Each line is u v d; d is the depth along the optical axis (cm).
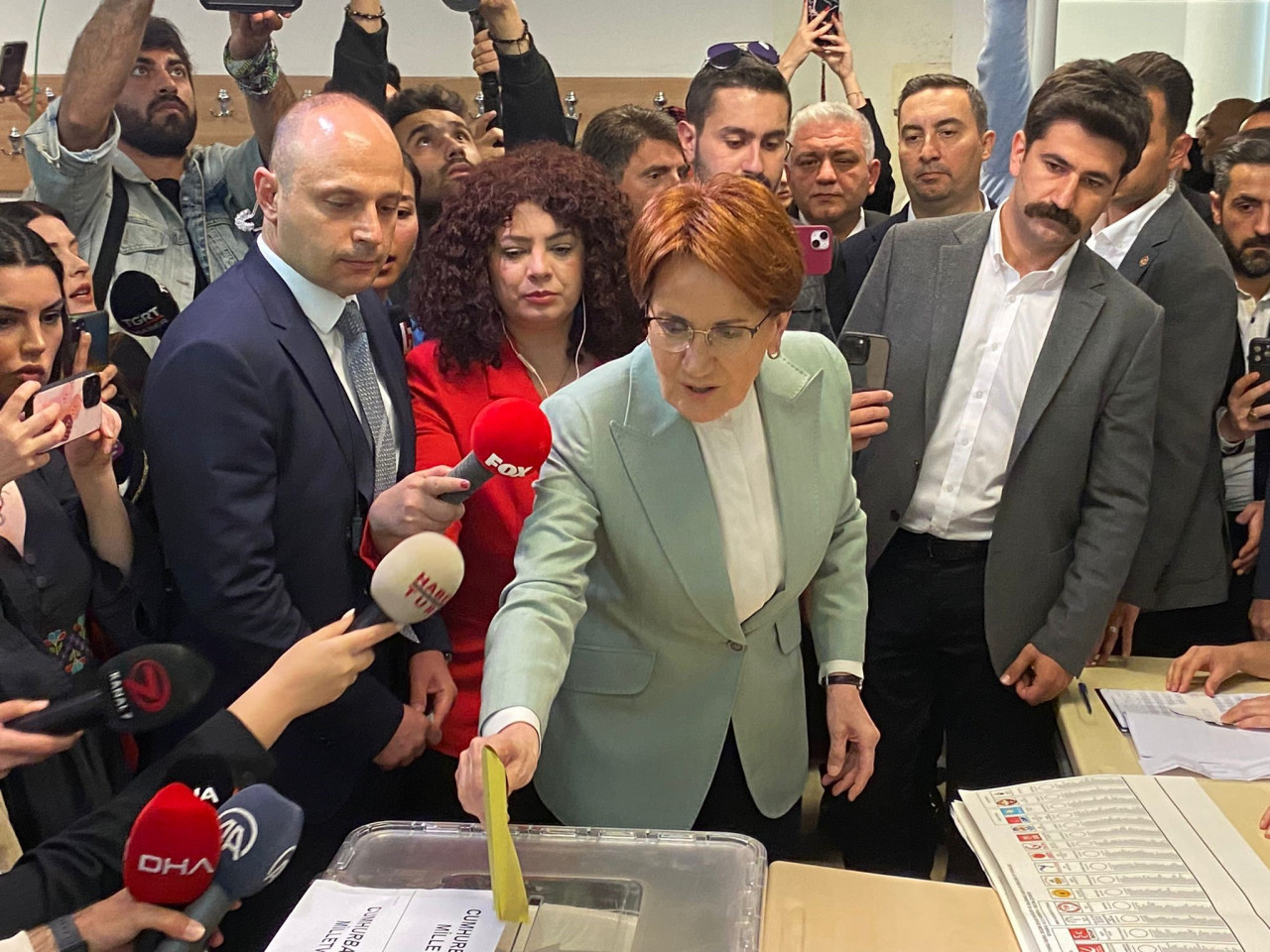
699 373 110
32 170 192
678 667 136
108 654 148
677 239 104
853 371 174
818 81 297
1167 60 212
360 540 148
